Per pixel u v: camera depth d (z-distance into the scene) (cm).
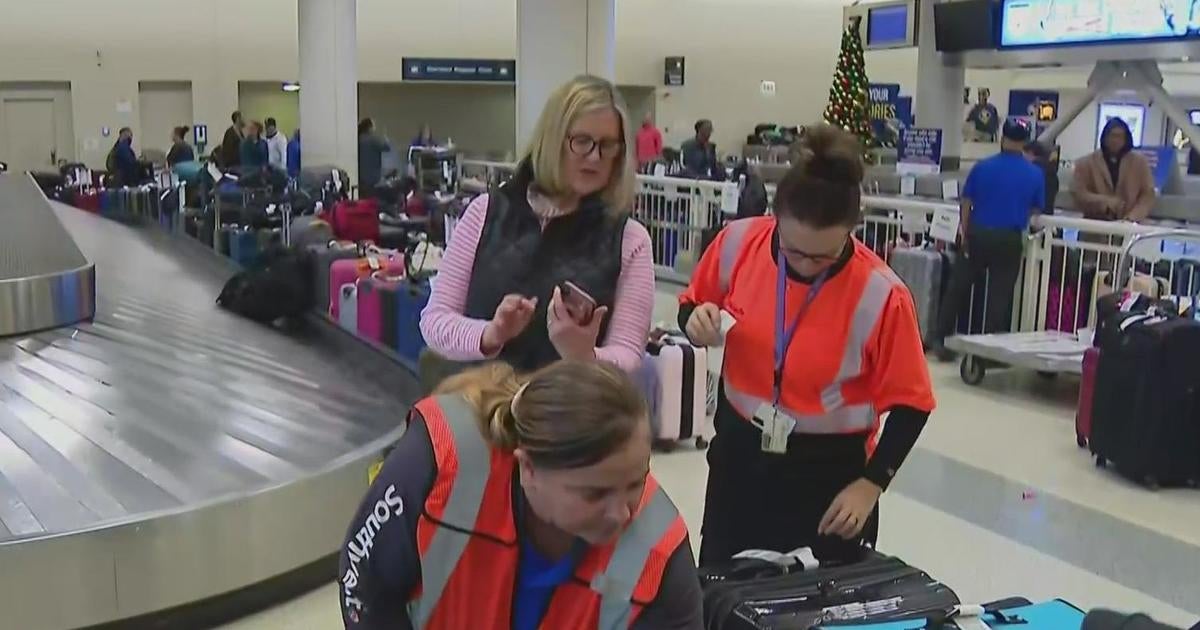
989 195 732
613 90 230
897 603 219
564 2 997
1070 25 1099
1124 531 458
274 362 571
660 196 1100
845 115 1232
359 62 2011
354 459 404
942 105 1293
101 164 1825
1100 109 2223
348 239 789
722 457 249
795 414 235
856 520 228
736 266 243
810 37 2356
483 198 240
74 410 444
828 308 229
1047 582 406
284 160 1728
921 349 230
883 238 862
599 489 128
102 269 802
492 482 140
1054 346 672
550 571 141
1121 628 175
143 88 1864
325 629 360
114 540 336
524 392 134
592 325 199
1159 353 503
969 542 443
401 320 614
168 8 1852
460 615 146
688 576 143
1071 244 714
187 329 625
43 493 365
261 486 373
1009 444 581
